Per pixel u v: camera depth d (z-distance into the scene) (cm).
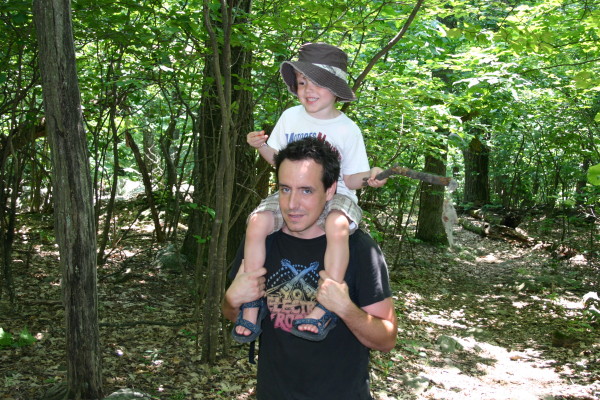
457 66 735
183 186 1165
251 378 446
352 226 195
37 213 1037
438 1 474
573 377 554
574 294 939
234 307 190
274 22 437
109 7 455
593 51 706
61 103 311
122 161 1370
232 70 564
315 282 189
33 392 376
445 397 473
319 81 241
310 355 185
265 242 200
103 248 754
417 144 666
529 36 439
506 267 1164
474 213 1803
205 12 368
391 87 593
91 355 343
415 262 1120
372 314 186
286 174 183
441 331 700
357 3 446
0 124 640
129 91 609
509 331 727
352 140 246
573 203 1362
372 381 489
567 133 1192
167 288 677
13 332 481
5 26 491
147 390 401
